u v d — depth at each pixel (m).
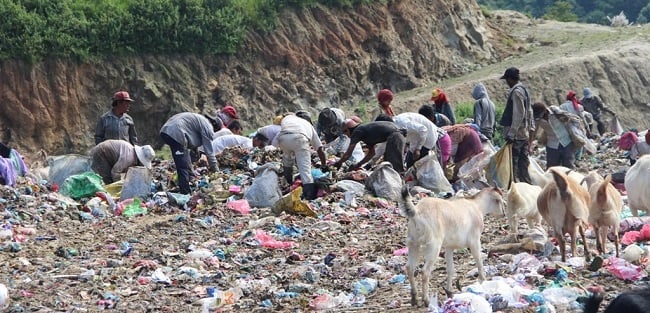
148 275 14.80
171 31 49.16
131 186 21.34
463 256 15.26
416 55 57.75
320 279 14.30
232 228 18.44
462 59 59.94
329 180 21.28
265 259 15.93
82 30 46.78
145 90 47.62
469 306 11.35
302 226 18.48
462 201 12.48
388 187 21.12
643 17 102.50
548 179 18.72
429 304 11.95
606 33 66.19
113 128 23.33
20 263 15.35
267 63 52.22
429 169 21.73
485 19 64.75
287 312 12.57
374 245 16.73
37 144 44.84
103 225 18.84
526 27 66.94
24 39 44.97
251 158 24.59
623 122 56.84
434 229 11.82
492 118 26.34
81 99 46.25
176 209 20.50
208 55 50.34
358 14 56.31
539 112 24.69
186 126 21.84
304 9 54.41
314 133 21.39
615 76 58.25
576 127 24.52
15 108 44.44
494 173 21.91
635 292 9.20
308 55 53.56
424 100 53.09
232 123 28.06
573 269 13.71
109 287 13.99
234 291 13.44
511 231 15.72
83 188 21.31
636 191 16.77
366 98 55.44
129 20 47.97
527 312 11.69
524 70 56.53
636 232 15.97
